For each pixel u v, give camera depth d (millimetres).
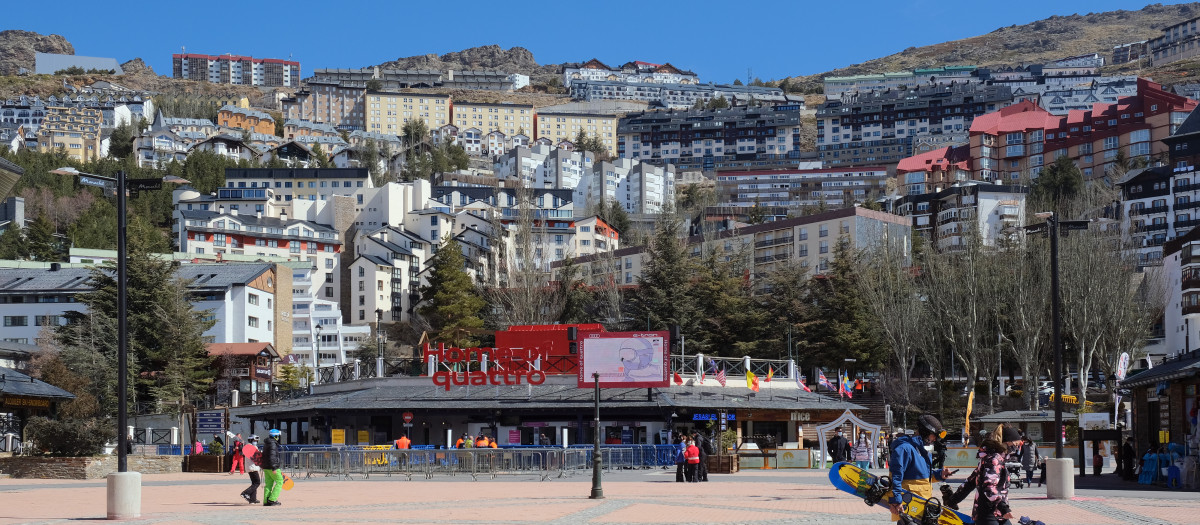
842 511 23141
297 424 66250
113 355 76375
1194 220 151500
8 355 84375
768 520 20938
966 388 85875
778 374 65500
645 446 45750
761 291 111438
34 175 199000
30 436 40594
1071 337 85125
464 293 102938
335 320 144750
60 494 29609
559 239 185125
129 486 21703
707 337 92062
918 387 89188
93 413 72375
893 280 89875
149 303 79188
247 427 69500
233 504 26078
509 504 25594
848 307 91312
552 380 57688
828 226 140625
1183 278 97562
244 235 170625
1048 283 78000
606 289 102562
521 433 56344
